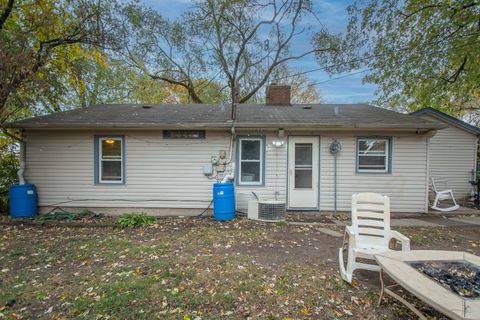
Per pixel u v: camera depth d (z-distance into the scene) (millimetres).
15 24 8062
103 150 8203
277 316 2863
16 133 8867
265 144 8102
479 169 11156
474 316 1897
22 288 3463
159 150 8156
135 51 16500
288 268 4070
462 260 2963
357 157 8023
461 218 7492
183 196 8164
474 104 15234
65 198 8172
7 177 8789
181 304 3062
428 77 10812
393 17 10945
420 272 2650
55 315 2871
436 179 10891
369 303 3119
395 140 7930
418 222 7008
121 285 3475
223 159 8109
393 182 7961
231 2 17531
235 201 8023
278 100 11148
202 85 20500
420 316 2635
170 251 4820
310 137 8094
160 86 19469
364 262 4211
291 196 8156
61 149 8133
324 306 3057
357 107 10414
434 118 10984
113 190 8156
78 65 9734
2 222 7051
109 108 10031
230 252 4785
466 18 9367
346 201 8062
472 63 9062
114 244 5234
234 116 8070
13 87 6734
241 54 19344
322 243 5344
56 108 9992
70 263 4324
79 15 8250
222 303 3100
